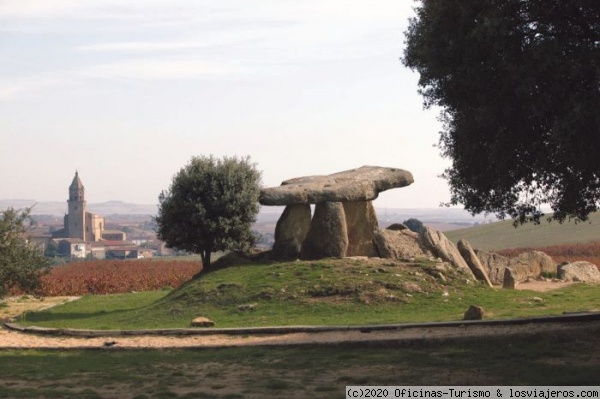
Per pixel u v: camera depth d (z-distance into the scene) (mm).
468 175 23250
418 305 30547
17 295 46656
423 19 23688
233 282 33938
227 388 17391
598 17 19984
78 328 29688
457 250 39125
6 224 36406
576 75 19406
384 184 41062
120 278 55125
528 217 24906
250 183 39344
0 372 20359
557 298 32625
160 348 24094
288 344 22891
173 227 38562
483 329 23578
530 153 21312
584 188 21469
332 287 32094
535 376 17188
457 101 22609
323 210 38750
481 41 20328
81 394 16984
